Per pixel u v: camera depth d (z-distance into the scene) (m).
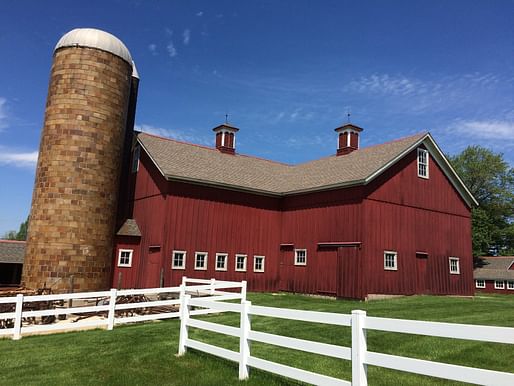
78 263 19.44
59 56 20.81
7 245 24.41
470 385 6.48
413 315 13.19
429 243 21.86
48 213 19.48
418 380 6.82
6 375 7.21
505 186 52.47
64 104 20.19
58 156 19.81
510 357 7.82
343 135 26.58
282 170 28.80
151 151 22.66
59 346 9.38
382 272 19.56
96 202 20.20
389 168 20.73
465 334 4.11
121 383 6.62
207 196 22.06
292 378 6.21
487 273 49.53
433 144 22.62
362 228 19.36
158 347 9.02
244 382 6.47
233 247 22.56
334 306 15.97
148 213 22.25
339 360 8.00
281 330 11.09
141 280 21.72
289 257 23.45
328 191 21.58
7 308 13.25
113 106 21.17
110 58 21.22
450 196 23.47
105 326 12.28
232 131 28.41
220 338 10.27
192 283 20.88
